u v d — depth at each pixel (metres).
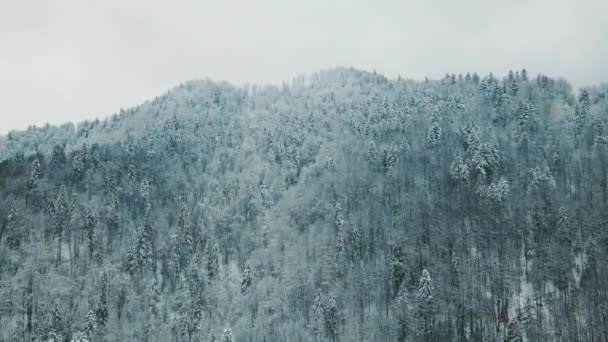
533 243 143.25
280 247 159.50
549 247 138.62
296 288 142.75
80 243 158.62
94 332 129.25
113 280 144.88
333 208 163.75
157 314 141.38
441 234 147.12
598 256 134.12
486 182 160.38
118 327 134.75
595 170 165.25
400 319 126.38
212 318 141.38
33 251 151.00
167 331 136.62
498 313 127.06
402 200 163.12
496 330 123.50
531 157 176.50
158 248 161.12
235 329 137.00
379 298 137.38
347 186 174.62
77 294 141.25
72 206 164.88
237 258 161.62
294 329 134.00
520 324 121.94
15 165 187.75
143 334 135.38
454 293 130.12
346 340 129.00
